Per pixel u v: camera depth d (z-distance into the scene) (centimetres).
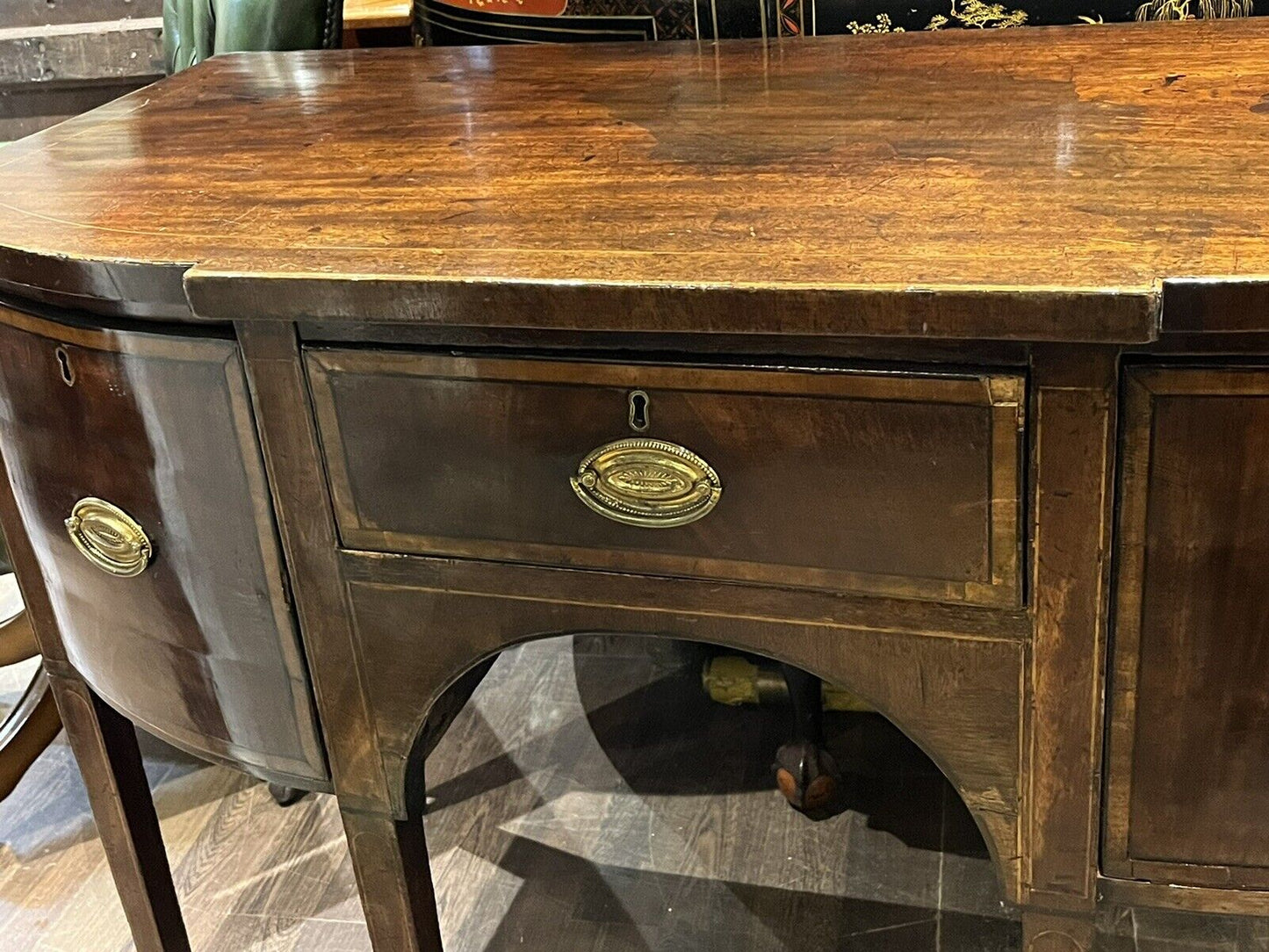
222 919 123
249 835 133
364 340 73
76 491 87
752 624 76
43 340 83
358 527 79
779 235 70
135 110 107
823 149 84
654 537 74
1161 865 76
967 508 68
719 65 107
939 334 62
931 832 126
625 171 83
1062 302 60
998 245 66
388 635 83
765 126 90
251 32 128
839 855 124
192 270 72
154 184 88
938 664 73
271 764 92
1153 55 97
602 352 70
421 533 78
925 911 118
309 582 82
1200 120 82
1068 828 76
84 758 106
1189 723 71
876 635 73
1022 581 69
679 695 146
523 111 99
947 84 95
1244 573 67
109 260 75
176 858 130
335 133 97
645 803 132
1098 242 65
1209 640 69
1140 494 66
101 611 92
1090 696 71
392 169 88
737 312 64
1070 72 95
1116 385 63
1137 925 115
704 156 85
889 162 80
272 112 104
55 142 100
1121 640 70
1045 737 73
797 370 67
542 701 147
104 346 80
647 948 116
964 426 66
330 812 135
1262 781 72
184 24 140
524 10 130
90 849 133
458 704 91
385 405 75
